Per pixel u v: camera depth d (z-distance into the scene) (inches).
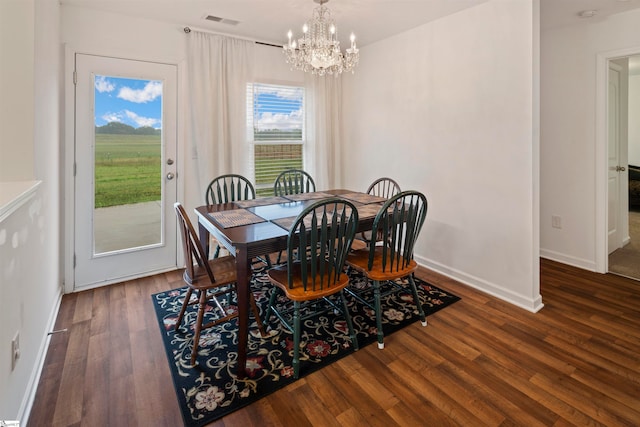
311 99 157.6
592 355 76.2
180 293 109.3
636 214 213.9
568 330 86.4
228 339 83.5
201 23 121.8
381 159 148.3
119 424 57.8
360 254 95.0
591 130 123.1
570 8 109.0
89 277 114.2
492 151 105.4
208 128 128.4
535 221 96.7
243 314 69.9
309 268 85.5
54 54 94.8
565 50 127.0
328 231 79.8
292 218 88.3
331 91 163.8
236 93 134.4
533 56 93.1
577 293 107.7
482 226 110.0
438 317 93.7
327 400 63.7
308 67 104.5
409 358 76.0
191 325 89.5
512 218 101.4
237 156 136.2
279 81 149.0
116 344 80.9
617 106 135.0
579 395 64.2
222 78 131.4
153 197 124.0
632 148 246.4
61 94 105.3
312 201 110.2
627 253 142.3
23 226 60.4
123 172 117.6
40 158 75.9
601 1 104.0
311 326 89.3
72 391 65.2
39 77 75.4
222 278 80.1
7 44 67.7
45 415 59.3
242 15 115.0
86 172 111.3
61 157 106.7
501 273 105.4
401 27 126.6
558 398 63.6
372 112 151.1
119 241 118.9
